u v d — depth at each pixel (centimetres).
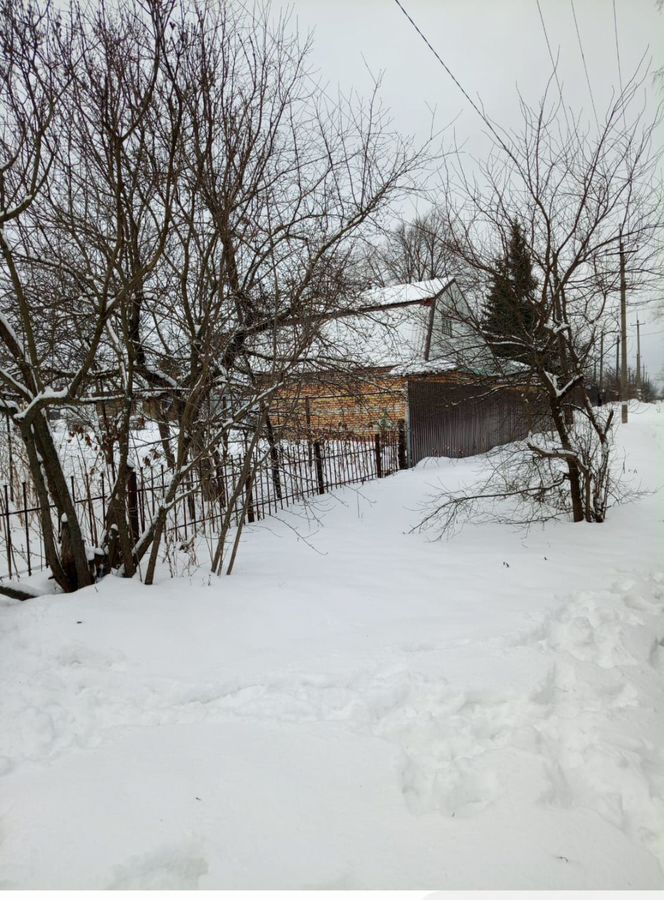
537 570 533
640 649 369
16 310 524
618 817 219
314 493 948
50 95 390
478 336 743
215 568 531
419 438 1330
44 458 457
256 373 568
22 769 255
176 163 459
